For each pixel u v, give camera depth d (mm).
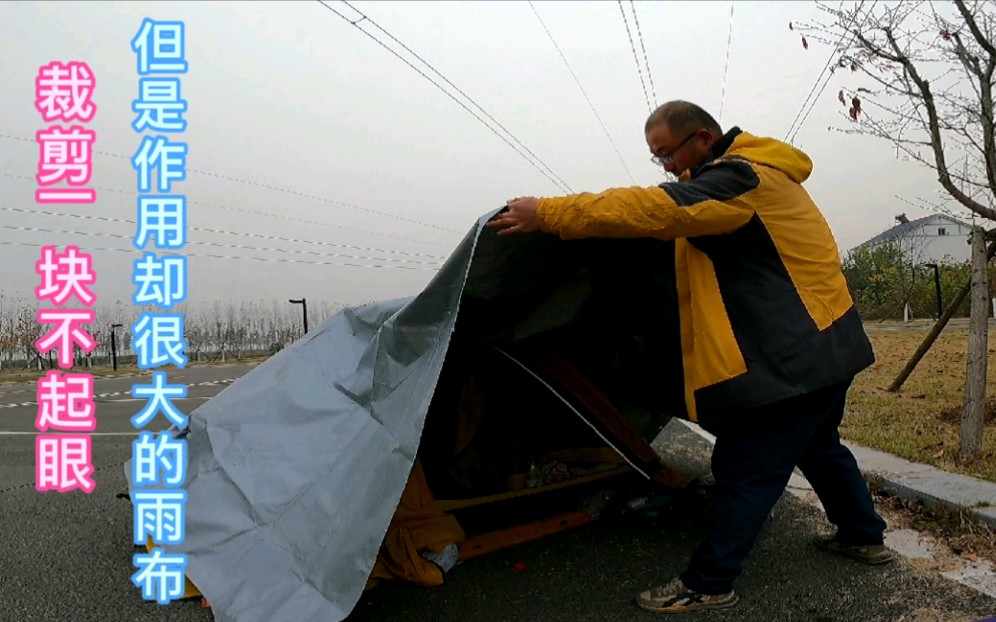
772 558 2662
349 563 2027
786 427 2121
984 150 3896
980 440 3619
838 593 2324
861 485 2537
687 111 2334
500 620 2279
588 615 2283
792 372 2018
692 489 3363
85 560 3027
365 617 2326
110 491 4324
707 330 2111
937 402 5473
